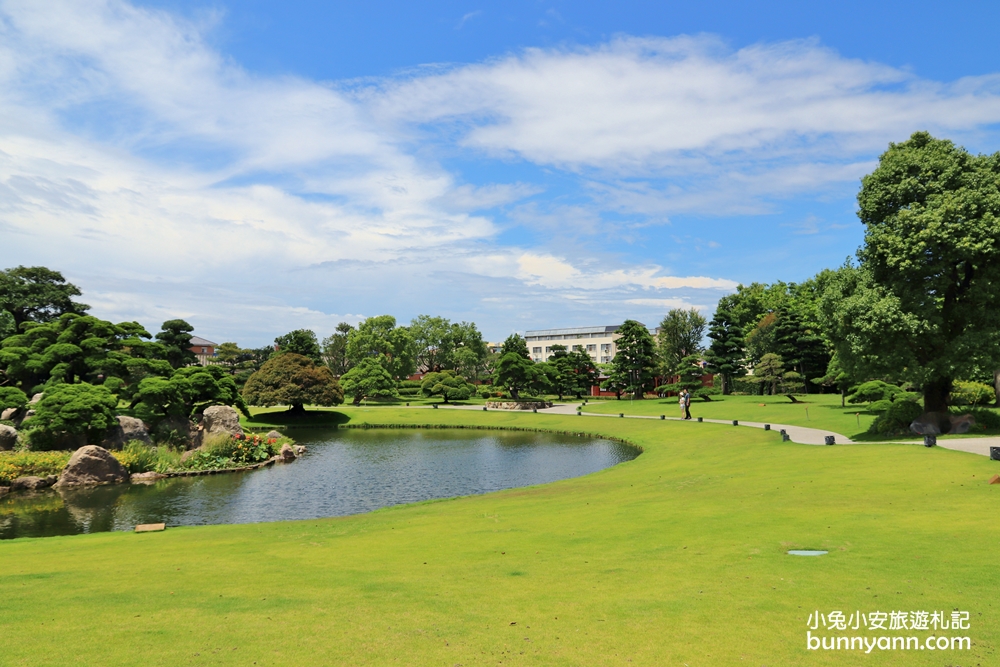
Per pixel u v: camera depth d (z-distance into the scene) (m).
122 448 41.50
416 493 32.44
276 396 77.62
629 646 8.09
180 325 94.44
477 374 155.62
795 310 89.25
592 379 115.62
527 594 10.52
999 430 32.72
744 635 8.31
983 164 33.19
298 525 20.33
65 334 50.72
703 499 19.64
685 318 108.94
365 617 9.45
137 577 12.40
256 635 8.70
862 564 11.23
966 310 33.50
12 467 34.75
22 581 12.15
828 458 26.23
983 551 11.60
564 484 29.39
